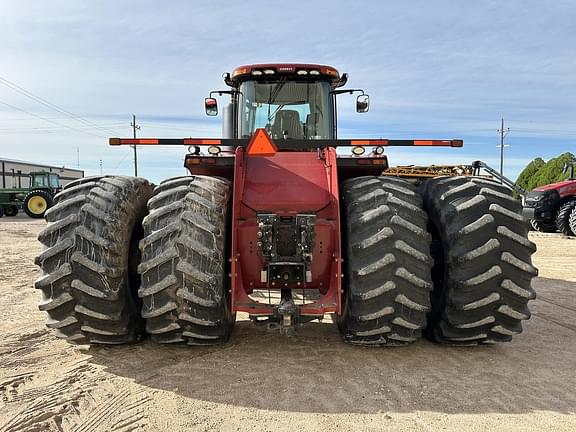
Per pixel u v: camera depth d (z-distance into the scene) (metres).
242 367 3.57
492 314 3.62
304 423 2.79
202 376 3.41
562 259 9.66
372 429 2.73
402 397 3.12
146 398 3.08
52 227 3.46
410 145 3.95
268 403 3.03
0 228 18.00
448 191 3.80
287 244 3.54
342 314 3.85
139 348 3.93
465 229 3.53
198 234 3.35
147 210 4.12
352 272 3.44
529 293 3.54
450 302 3.62
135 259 3.79
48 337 4.32
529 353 3.95
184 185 3.64
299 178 3.83
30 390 3.20
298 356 3.79
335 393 3.16
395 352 3.88
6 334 4.42
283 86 5.34
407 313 3.50
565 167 17.97
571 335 4.46
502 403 3.05
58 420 2.82
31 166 50.88
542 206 15.72
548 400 3.10
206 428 2.74
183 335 3.54
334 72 5.27
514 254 3.55
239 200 3.62
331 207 3.66
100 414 2.89
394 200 3.56
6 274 7.71
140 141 3.84
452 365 3.64
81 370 3.51
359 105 5.81
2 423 2.77
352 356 3.79
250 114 5.34
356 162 4.11
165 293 3.35
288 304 3.40
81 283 3.41
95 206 3.52
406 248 3.42
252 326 4.57
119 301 3.53
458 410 2.96
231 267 3.49
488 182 3.88
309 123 5.36
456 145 3.96
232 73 5.34
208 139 3.83
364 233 3.48
